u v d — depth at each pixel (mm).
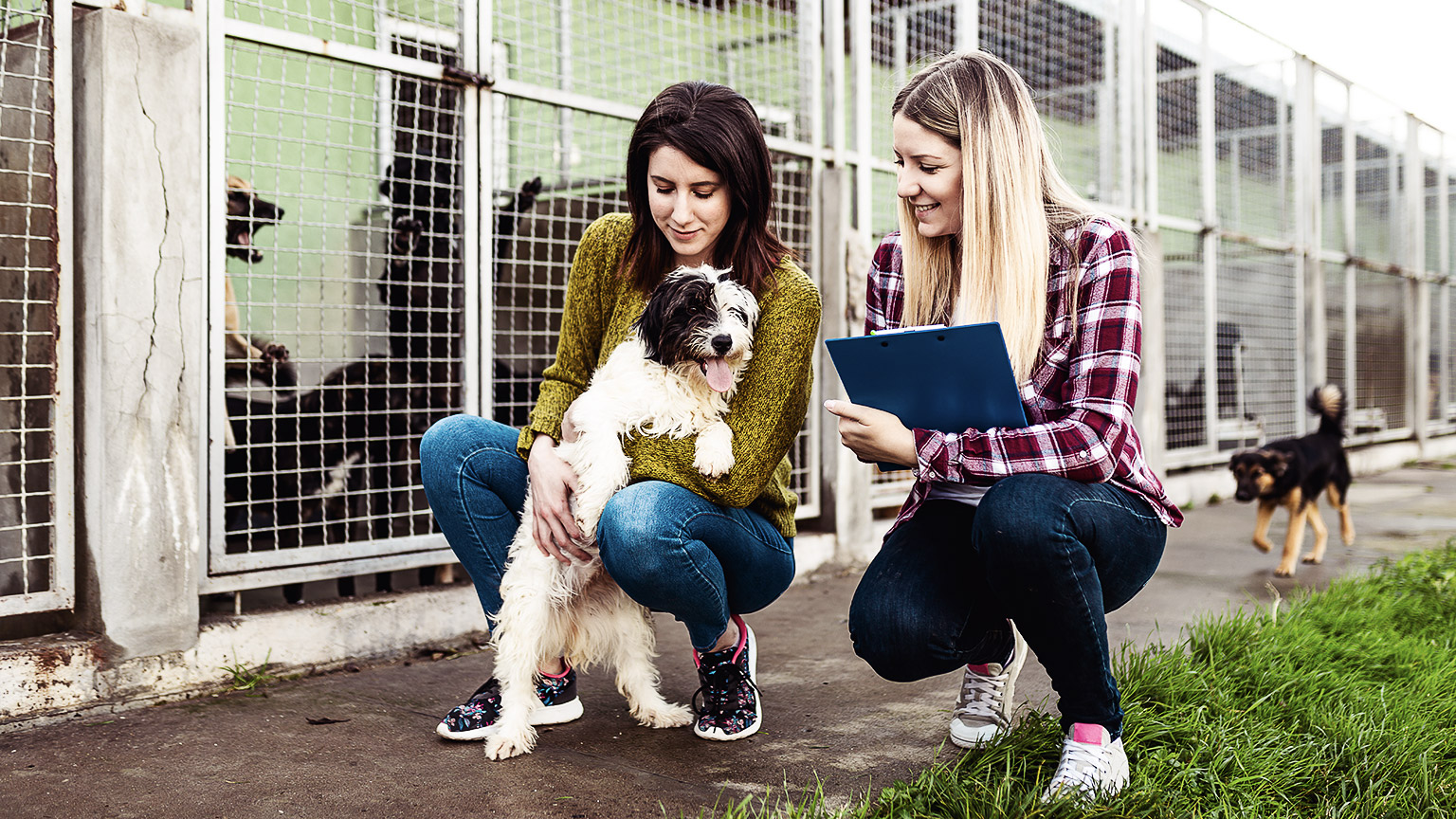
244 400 3842
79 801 2064
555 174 4289
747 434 2240
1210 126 7332
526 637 2271
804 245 4688
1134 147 6797
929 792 1954
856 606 2123
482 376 3561
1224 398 7840
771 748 2400
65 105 2660
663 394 2232
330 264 4344
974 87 2035
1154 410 6809
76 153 2717
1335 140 9469
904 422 2043
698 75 4465
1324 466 5301
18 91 2727
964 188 2027
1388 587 4004
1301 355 8586
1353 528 6262
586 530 2225
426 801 2062
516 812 2010
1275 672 2670
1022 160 2020
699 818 1962
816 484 4656
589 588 2402
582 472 2234
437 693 2883
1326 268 9352
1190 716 2328
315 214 4285
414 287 3668
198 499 2893
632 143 2287
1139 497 2045
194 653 2857
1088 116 6988
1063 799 1834
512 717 2334
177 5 4141
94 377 2695
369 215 3418
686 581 2176
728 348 2137
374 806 2041
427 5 3533
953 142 2061
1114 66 6895
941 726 2561
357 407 3816
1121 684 2510
